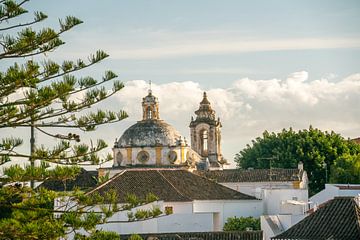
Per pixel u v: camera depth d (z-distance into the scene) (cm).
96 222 5691
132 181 12181
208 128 19250
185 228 10956
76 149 5516
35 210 5556
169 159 16625
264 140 19825
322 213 9112
